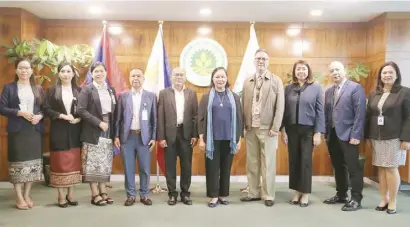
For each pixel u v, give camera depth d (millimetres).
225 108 3678
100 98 3654
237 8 4605
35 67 4559
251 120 3895
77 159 3730
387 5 4422
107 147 3740
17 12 4637
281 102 3777
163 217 3426
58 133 3646
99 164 3697
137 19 5234
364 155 5234
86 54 4980
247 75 4742
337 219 3420
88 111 3623
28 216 3441
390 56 4762
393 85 3615
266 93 3797
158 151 4492
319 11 4742
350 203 3719
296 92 3850
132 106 3744
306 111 3748
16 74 3693
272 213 3582
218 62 5250
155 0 4277
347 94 3736
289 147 3939
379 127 3609
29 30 4883
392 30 4746
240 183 5070
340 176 3955
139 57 5285
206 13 4871
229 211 3635
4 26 4652
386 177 3670
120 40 5266
